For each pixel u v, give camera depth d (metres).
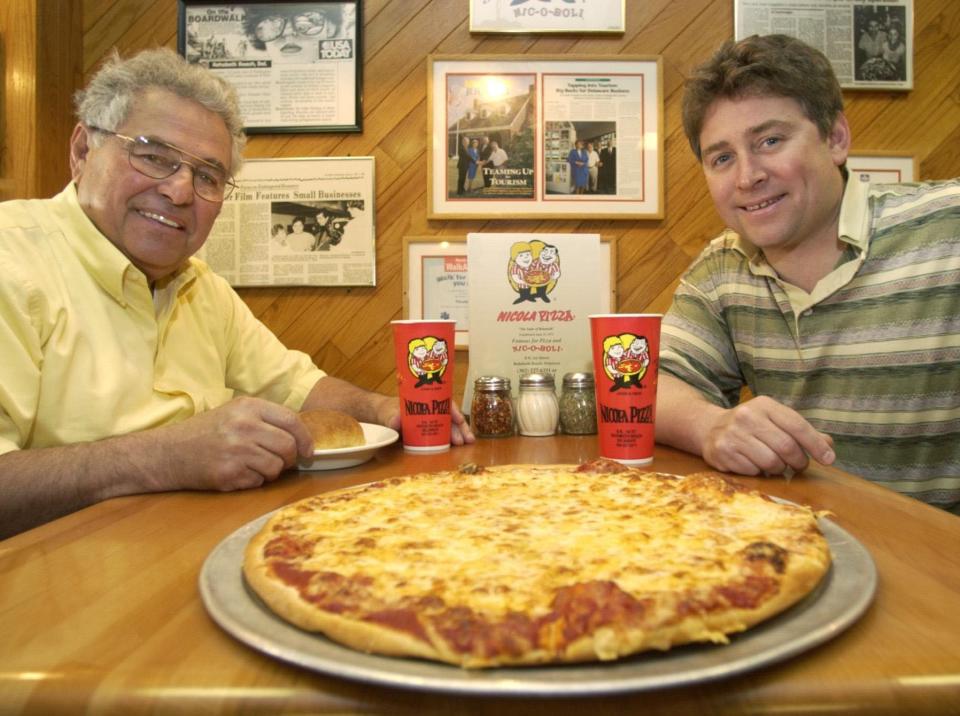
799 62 1.16
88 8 1.94
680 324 1.44
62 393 1.07
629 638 0.36
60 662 0.38
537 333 1.34
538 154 1.95
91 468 0.84
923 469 1.27
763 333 1.38
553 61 1.94
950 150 1.93
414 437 1.07
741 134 1.20
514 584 0.45
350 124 1.94
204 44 1.94
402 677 0.34
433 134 1.94
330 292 1.98
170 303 1.29
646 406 0.93
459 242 1.96
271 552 0.51
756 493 0.67
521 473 0.82
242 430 0.84
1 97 1.73
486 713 0.34
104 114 1.12
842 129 1.25
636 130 1.94
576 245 1.34
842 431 1.30
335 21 1.94
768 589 0.42
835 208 1.28
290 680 0.36
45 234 1.12
